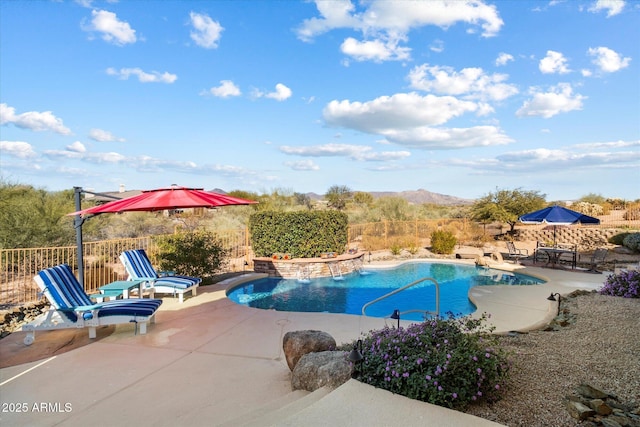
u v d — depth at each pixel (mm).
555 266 14695
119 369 5281
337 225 15781
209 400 4281
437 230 20031
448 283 13492
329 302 11125
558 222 13688
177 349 6102
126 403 4242
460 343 3920
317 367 4203
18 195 15648
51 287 6648
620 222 24375
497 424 3055
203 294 10391
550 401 3490
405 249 20234
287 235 14992
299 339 4957
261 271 14531
